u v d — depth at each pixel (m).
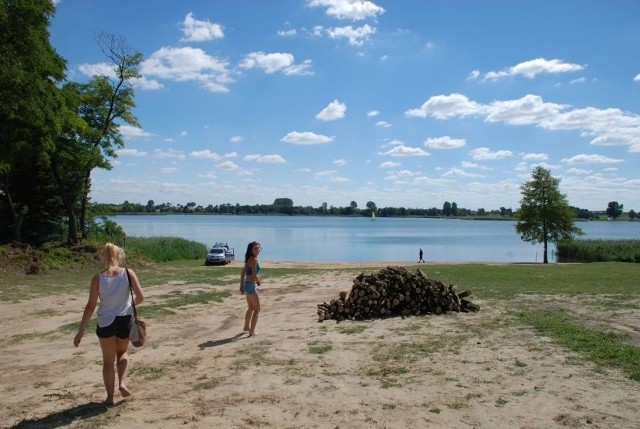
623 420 4.93
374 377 6.61
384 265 39.91
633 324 9.70
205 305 14.29
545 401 5.50
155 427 5.01
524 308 12.02
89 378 6.98
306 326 10.67
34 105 24.55
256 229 158.50
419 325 10.26
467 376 6.52
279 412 5.37
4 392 6.40
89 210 39.19
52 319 12.09
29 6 23.19
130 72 33.22
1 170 26.69
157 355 8.34
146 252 43.47
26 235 35.72
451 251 73.81
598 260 55.72
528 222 51.56
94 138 32.69
